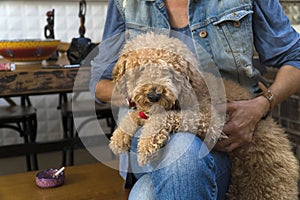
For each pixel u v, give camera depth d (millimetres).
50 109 2723
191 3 1091
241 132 958
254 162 984
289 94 1128
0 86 1368
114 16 1186
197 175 860
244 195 1014
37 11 2611
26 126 2141
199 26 1096
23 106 2260
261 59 1193
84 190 1371
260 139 987
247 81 1120
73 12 2693
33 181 1470
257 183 991
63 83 1440
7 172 2439
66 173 1545
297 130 1800
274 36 1131
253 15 1129
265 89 1121
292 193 1002
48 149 1761
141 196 922
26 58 1686
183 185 858
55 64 1675
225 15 1092
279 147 1006
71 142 1787
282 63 1155
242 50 1094
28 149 1731
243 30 1101
